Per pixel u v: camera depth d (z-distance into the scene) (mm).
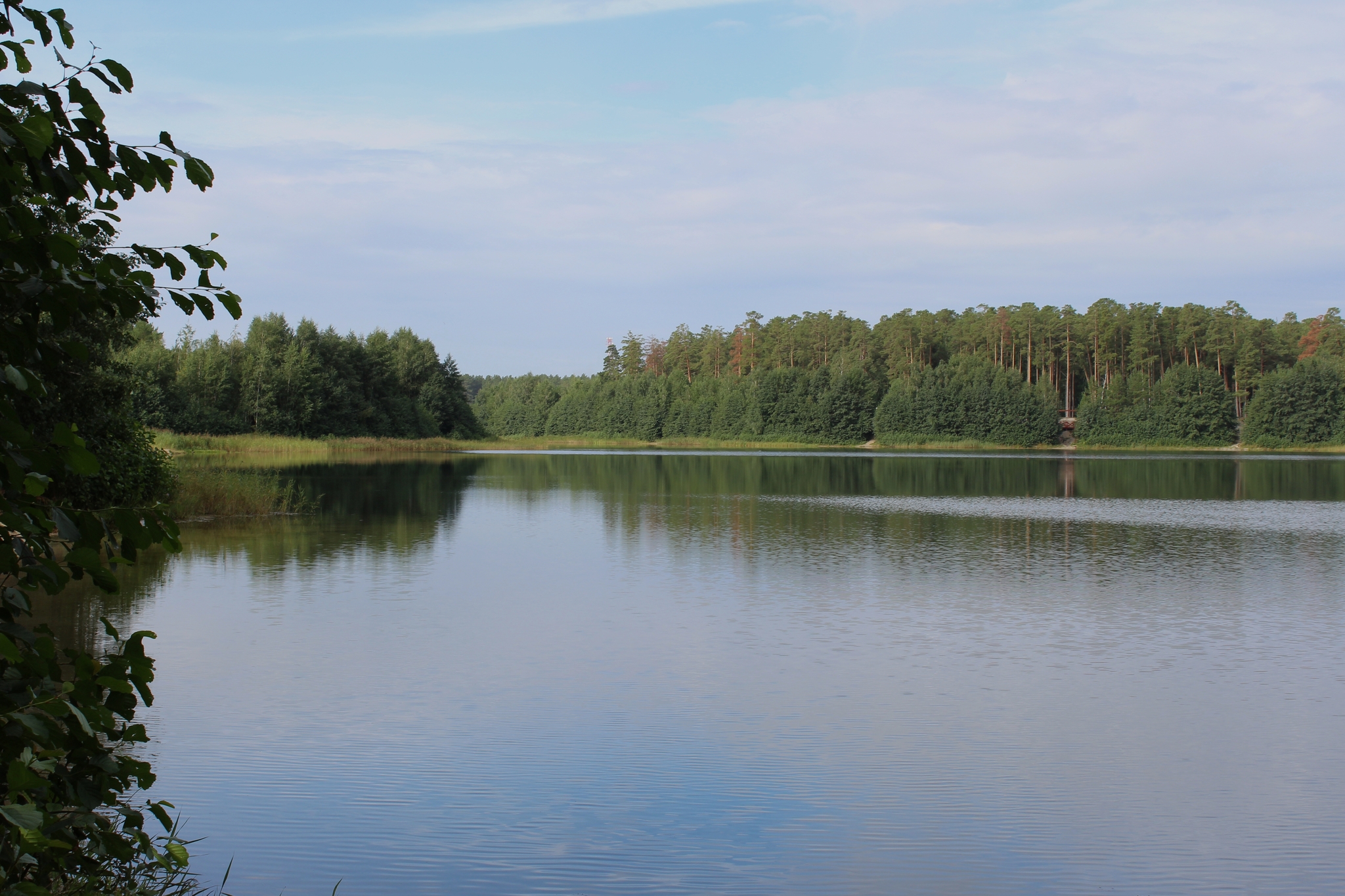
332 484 39094
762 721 10117
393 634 13445
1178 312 117938
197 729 9539
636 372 154625
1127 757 9258
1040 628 14461
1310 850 7430
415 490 37156
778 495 37219
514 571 18750
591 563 19859
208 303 3602
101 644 12125
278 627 13695
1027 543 23656
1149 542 23969
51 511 3086
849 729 9898
